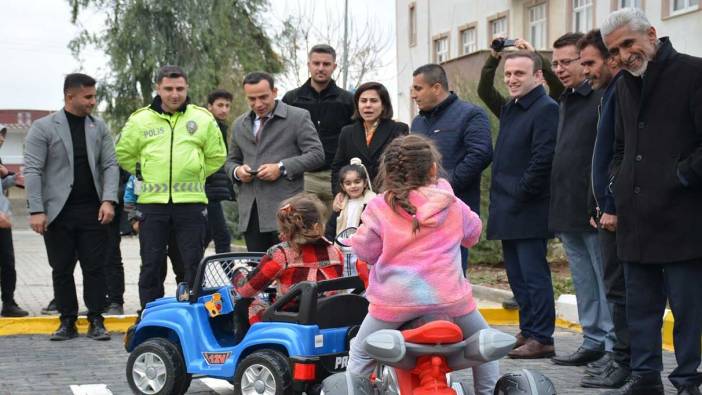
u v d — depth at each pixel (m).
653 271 6.30
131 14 39.03
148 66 38.62
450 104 8.50
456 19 35.72
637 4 25.17
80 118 9.24
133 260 19.28
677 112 6.04
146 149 8.98
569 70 7.65
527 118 8.20
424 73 8.45
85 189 9.23
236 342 6.41
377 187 5.10
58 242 9.26
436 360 4.55
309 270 6.17
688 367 6.13
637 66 6.11
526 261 8.27
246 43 40.16
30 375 7.69
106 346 9.01
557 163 7.78
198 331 6.46
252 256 6.80
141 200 8.98
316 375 5.87
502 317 10.64
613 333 7.50
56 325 10.02
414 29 39.53
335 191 8.95
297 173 8.79
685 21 23.22
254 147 8.98
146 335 6.84
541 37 30.48
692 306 6.09
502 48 9.01
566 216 7.70
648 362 6.33
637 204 6.17
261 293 6.64
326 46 9.65
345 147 8.86
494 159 8.47
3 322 9.91
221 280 6.88
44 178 9.16
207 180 11.51
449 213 4.82
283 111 8.93
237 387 6.11
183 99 9.05
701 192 6.01
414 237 4.74
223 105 11.85
